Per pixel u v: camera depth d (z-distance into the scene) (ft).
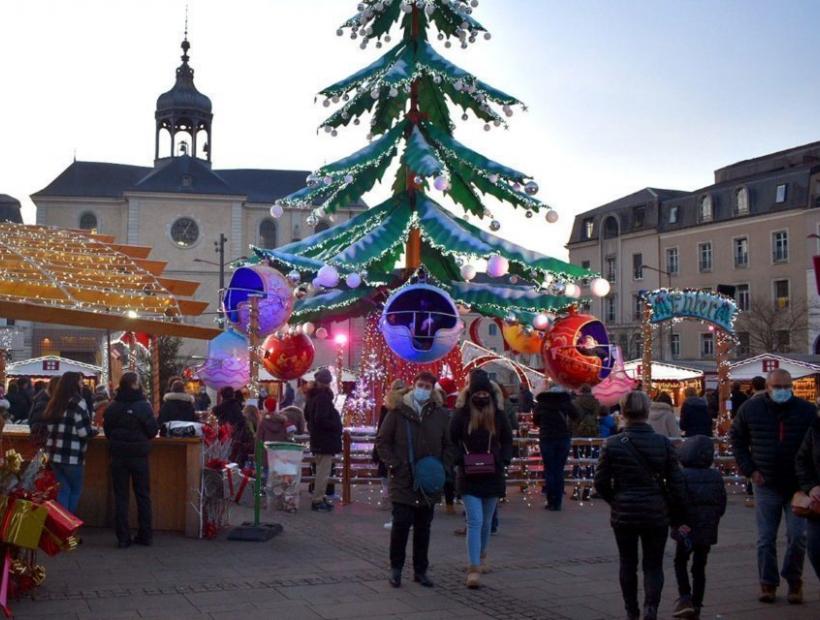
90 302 32.83
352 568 28.04
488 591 25.34
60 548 22.95
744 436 25.27
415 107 54.29
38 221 206.90
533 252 53.16
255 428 45.78
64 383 29.99
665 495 21.61
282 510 40.11
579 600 24.49
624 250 217.36
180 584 25.55
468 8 52.13
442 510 41.22
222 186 209.77
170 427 33.94
